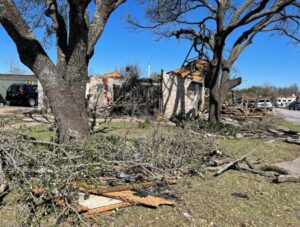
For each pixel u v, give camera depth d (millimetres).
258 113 28000
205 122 15344
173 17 20500
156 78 21328
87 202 4902
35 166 5266
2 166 5461
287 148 11344
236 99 38438
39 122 12562
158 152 6656
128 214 4750
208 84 16984
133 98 16844
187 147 7492
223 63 16719
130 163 5930
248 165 7715
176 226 4523
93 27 8289
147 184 5770
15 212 4469
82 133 7457
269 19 17031
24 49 7125
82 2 7414
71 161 5402
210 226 4602
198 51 20438
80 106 7742
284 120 28609
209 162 7812
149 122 13570
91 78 21078
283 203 5648
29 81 36250
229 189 6211
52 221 4312
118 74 25516
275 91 84562
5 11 6797
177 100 21547
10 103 27641
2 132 6047
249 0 15656
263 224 4773
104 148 6355
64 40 8242
